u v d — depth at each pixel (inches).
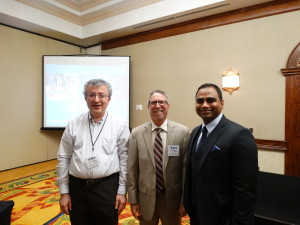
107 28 176.6
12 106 163.5
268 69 127.7
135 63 185.2
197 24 152.1
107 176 58.0
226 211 47.5
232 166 45.7
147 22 158.6
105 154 58.1
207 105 49.9
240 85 136.9
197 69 153.8
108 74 180.5
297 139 119.7
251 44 132.6
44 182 136.0
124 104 181.0
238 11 135.8
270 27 126.5
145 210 59.4
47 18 164.9
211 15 145.6
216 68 145.8
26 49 170.2
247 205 43.4
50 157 190.5
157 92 60.5
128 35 185.5
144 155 60.0
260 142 130.8
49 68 178.4
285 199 59.2
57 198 112.6
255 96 132.1
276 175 76.7
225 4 130.3
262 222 50.4
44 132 185.8
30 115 175.2
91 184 56.4
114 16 172.2
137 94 185.2
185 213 61.2
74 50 207.0
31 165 174.6
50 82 179.0
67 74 179.3
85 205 57.6
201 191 48.5
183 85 160.4
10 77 161.5
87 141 58.2
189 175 54.1
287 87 121.6
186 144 61.0
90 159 56.1
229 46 140.4
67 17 177.3
